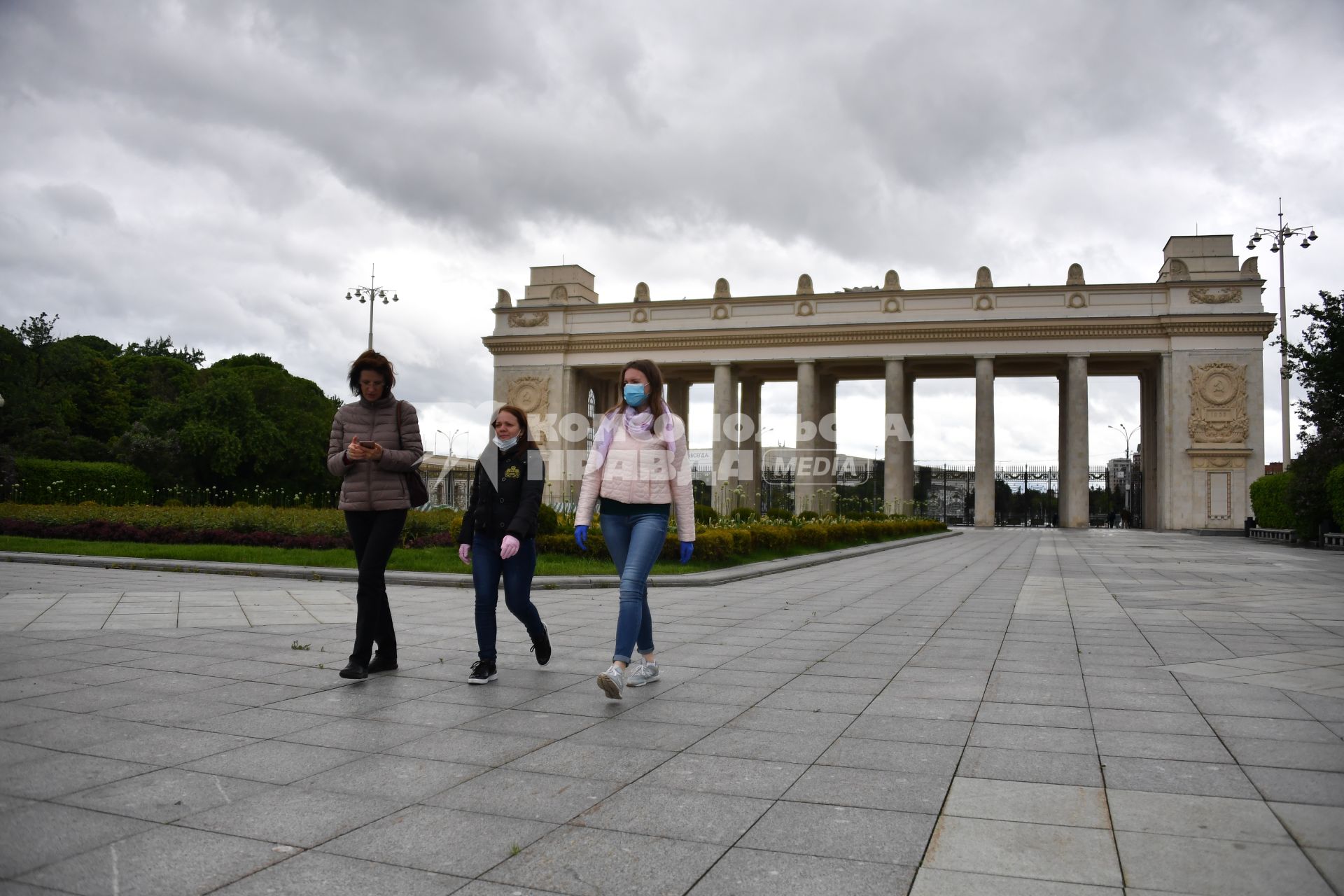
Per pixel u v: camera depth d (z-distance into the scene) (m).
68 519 25.73
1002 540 42.50
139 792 4.46
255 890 3.37
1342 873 3.56
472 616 11.35
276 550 21.14
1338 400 32.81
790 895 3.37
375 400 7.61
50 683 6.91
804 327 64.88
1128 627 10.63
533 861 3.66
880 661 8.30
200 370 82.94
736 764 5.02
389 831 3.98
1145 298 60.00
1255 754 5.22
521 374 70.75
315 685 6.97
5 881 3.42
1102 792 4.54
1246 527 49.25
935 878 3.51
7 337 49.91
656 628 10.61
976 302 62.78
